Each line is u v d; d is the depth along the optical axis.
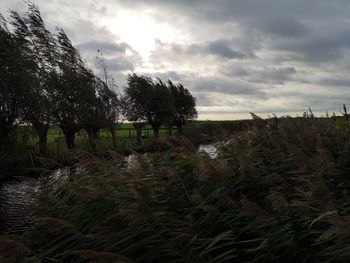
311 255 4.66
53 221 4.90
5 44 20.94
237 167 7.40
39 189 7.91
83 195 5.76
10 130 21.73
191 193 6.65
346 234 3.91
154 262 4.64
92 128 32.09
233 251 5.02
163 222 5.37
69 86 27.45
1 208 11.30
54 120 25.33
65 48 28.14
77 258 5.13
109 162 7.96
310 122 14.61
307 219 5.04
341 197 6.23
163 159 8.52
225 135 11.37
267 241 4.72
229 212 5.69
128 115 44.12
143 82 46.09
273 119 13.95
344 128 12.59
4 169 19.52
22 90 20.61
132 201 5.89
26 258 4.38
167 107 46.62
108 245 4.85
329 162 6.79
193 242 4.92
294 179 6.80
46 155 22.95
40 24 26.14
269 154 7.99
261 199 6.48
